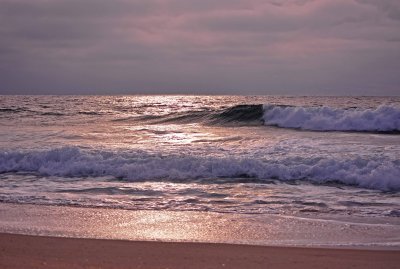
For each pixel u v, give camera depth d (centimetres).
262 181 1156
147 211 868
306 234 720
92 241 666
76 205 911
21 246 633
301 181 1154
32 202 934
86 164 1277
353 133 1992
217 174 1218
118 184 1129
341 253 619
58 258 578
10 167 1322
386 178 1091
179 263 566
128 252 611
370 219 809
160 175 1215
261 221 798
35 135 2009
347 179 1132
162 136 1970
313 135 1912
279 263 571
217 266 556
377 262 580
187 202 949
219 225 773
